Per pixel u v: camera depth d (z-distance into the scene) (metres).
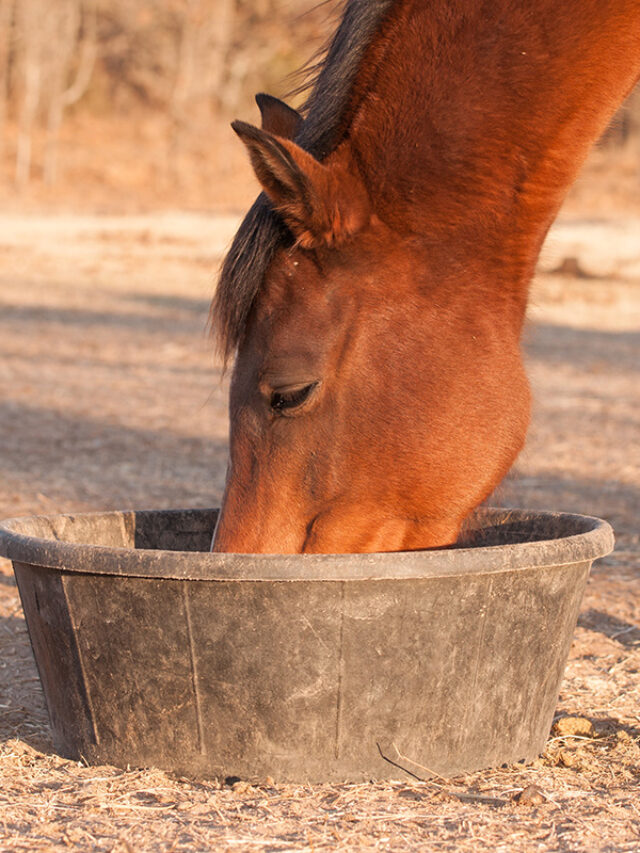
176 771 2.59
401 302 2.54
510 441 2.65
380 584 2.44
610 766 2.81
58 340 13.38
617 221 29.64
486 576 2.54
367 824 2.30
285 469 2.51
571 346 13.66
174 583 2.46
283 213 2.43
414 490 2.55
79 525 3.27
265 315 2.51
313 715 2.50
